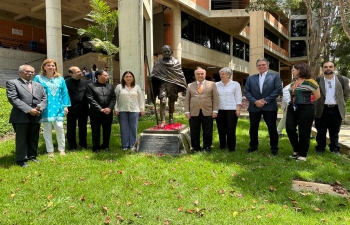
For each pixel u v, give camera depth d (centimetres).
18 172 443
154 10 1762
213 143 654
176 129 568
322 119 553
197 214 316
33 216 308
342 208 330
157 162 488
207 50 2123
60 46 1273
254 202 343
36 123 489
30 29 2225
